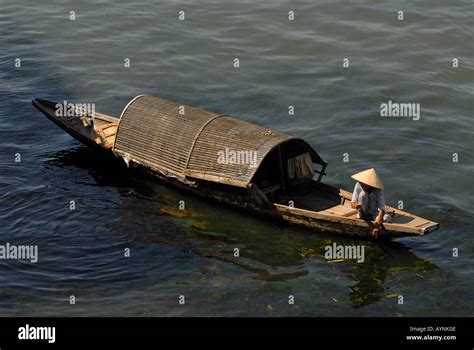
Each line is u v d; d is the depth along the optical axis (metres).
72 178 20.27
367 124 23.39
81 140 21.00
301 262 17.23
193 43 28.28
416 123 23.42
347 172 20.97
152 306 15.71
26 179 20.16
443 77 26.08
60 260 17.14
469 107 24.39
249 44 28.17
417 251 17.69
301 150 19.16
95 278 16.56
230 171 18.23
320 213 17.73
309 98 24.84
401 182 20.47
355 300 16.05
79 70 26.61
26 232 18.14
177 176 19.03
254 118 23.91
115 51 27.81
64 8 31.03
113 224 18.44
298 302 15.94
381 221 17.25
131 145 19.81
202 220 18.66
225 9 30.72
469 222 18.72
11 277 16.50
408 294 16.31
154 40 28.52
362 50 27.70
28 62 27.03
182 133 19.08
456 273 16.95
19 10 30.86
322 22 29.61
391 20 29.78
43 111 21.56
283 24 29.47
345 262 17.22
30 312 15.49
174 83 25.83
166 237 18.00
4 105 24.11
